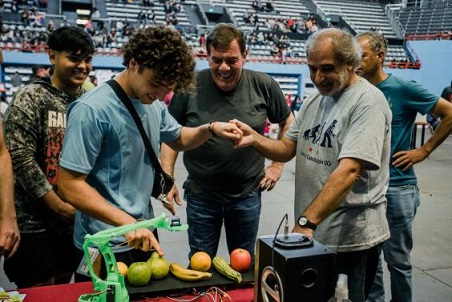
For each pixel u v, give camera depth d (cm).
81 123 158
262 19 2511
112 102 163
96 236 136
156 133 183
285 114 276
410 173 273
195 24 2353
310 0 2784
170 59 145
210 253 268
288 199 612
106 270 150
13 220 183
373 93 180
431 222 524
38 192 211
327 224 191
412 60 2188
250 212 264
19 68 1577
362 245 190
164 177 186
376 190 191
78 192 159
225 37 233
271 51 2072
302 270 122
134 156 171
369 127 174
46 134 217
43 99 218
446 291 347
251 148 254
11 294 157
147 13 2192
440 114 264
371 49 265
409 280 278
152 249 175
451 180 762
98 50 1767
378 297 282
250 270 174
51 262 228
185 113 261
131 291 155
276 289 126
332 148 187
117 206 171
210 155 249
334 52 173
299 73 1934
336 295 121
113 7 2300
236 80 248
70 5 2156
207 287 162
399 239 274
